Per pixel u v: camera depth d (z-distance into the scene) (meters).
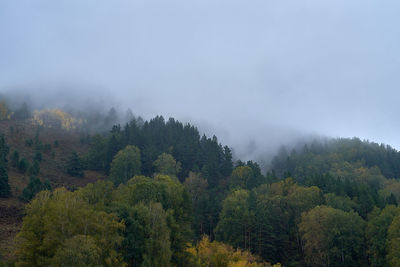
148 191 52.28
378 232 64.62
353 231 68.38
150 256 38.56
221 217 78.94
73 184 99.94
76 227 34.88
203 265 51.44
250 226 71.25
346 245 65.44
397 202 92.88
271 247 69.44
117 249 37.41
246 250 65.44
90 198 45.75
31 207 37.81
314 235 67.06
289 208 83.44
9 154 106.31
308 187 95.50
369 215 75.69
